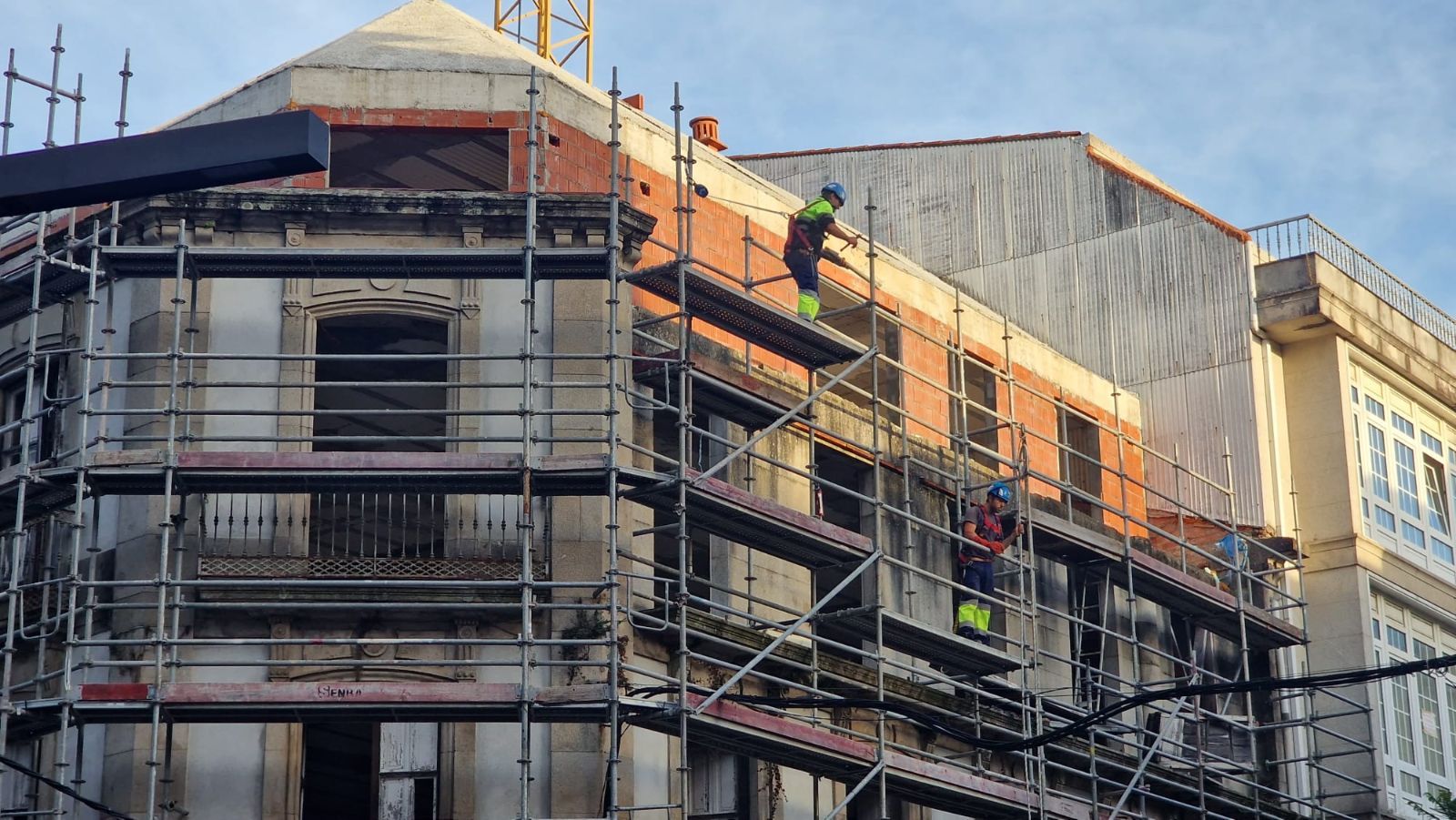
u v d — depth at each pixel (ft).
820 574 161.58
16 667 138.72
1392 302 215.51
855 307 153.89
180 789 128.57
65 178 79.20
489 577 134.00
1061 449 185.98
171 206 137.90
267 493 131.54
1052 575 179.93
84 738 130.31
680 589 130.52
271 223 139.54
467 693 123.24
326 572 132.36
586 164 150.61
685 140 163.22
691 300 143.43
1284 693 193.98
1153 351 206.80
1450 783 201.87
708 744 134.82
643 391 146.41
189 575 132.57
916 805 158.81
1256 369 201.57
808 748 135.85
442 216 140.05
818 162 224.53
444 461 127.34
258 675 131.03
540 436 139.23
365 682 129.90
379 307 140.26
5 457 146.51
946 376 179.93
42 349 146.51
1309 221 206.80
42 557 139.23
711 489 134.31
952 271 218.79
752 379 151.33
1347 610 195.21
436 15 154.71
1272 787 189.88
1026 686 160.45
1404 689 199.11
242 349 138.31
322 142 79.87
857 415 165.99
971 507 158.71
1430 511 212.02
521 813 120.78
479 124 146.41
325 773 132.26
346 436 138.10
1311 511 200.03
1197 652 192.54
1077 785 171.94
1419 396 214.90
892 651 161.58
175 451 128.26
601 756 133.08
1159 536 186.60
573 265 136.87
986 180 219.61
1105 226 212.02
